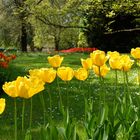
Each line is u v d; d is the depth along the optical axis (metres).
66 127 4.92
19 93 4.02
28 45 73.06
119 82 18.19
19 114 11.16
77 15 31.45
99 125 5.18
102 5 25.72
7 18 50.84
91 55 5.52
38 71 4.86
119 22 40.03
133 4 24.02
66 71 5.34
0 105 3.85
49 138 4.69
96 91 15.25
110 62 5.75
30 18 42.97
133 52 5.96
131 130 5.51
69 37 61.44
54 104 12.71
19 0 47.56
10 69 21.02
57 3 40.19
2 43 59.84
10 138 8.52
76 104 12.54
